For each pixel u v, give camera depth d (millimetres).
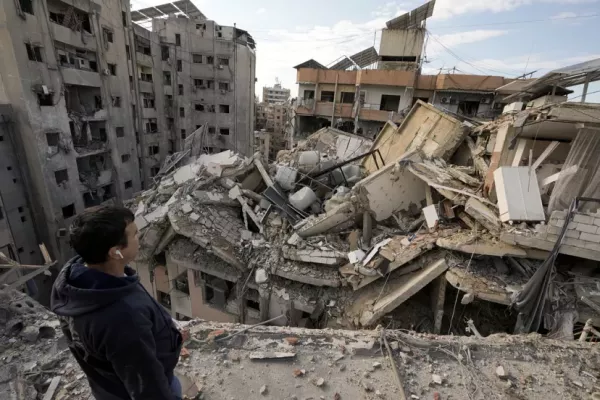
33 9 16141
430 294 8836
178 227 10195
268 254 9992
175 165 16609
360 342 3777
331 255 9156
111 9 22203
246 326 4020
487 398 3154
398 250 8148
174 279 12430
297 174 12469
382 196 9602
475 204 7469
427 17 27078
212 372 3334
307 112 27859
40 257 17547
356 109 25844
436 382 3309
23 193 16656
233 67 32844
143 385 1566
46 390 3014
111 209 1644
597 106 6066
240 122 34719
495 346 3807
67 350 3434
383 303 7684
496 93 23672
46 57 16953
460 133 11758
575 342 3947
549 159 7703
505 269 6914
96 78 20812
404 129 14555
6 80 15680
